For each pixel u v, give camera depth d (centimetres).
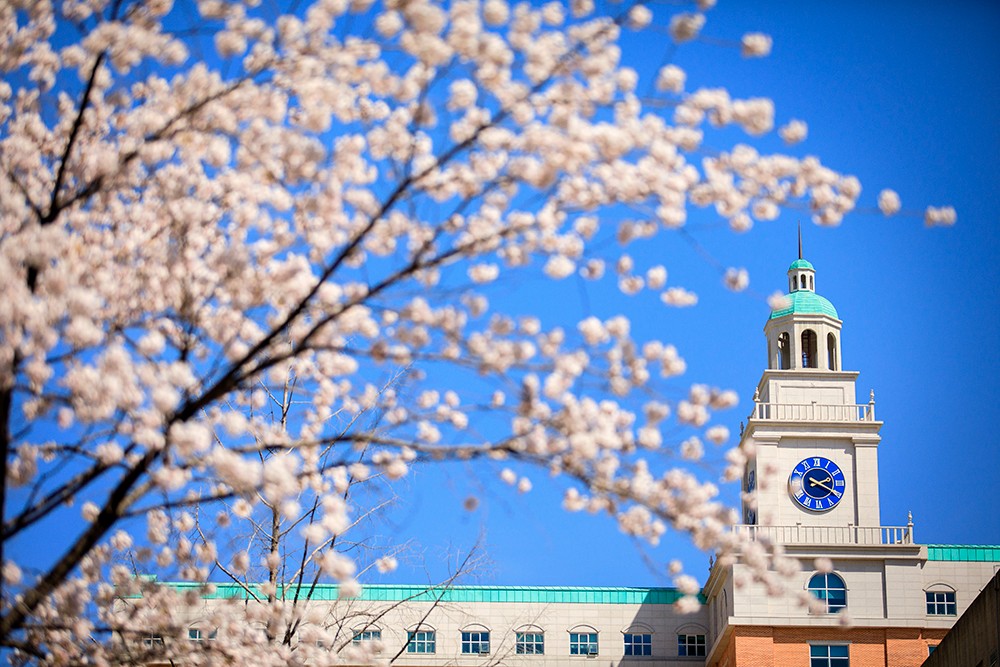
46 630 1711
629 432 1603
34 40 1788
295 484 1622
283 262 1719
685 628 7762
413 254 1577
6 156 1700
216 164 1717
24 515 1469
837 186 1681
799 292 7600
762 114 1577
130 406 1443
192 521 2083
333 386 2203
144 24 1555
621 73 1584
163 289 1681
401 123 1742
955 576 6794
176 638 1889
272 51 1616
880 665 6638
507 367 1537
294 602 2280
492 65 1523
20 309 1339
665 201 1582
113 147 1778
